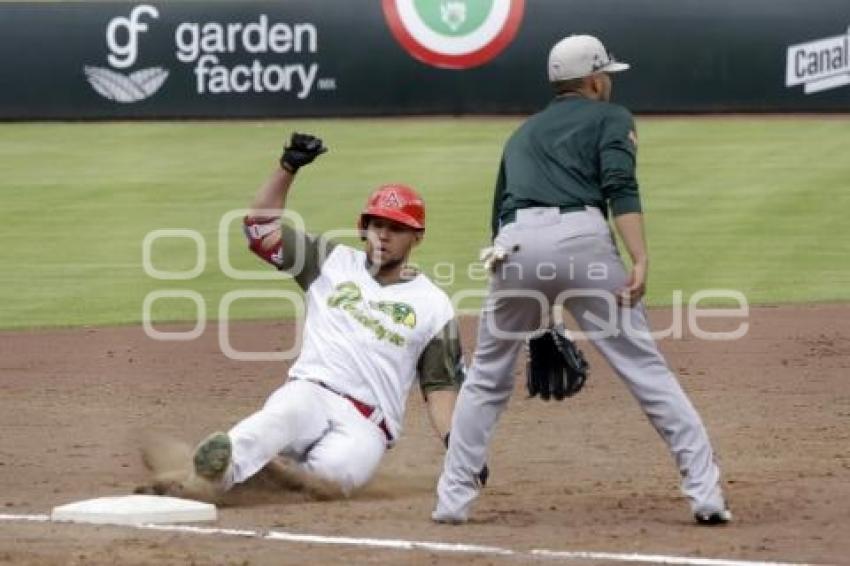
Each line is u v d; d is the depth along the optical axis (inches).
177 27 3353.8
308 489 927.0
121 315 1854.1
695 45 3336.6
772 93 3346.5
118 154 3063.5
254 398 1357.0
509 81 3366.1
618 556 745.0
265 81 3361.2
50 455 1091.3
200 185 2785.4
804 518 845.2
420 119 3371.1
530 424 1228.5
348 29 3353.8
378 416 947.3
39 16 3353.8
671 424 828.0
